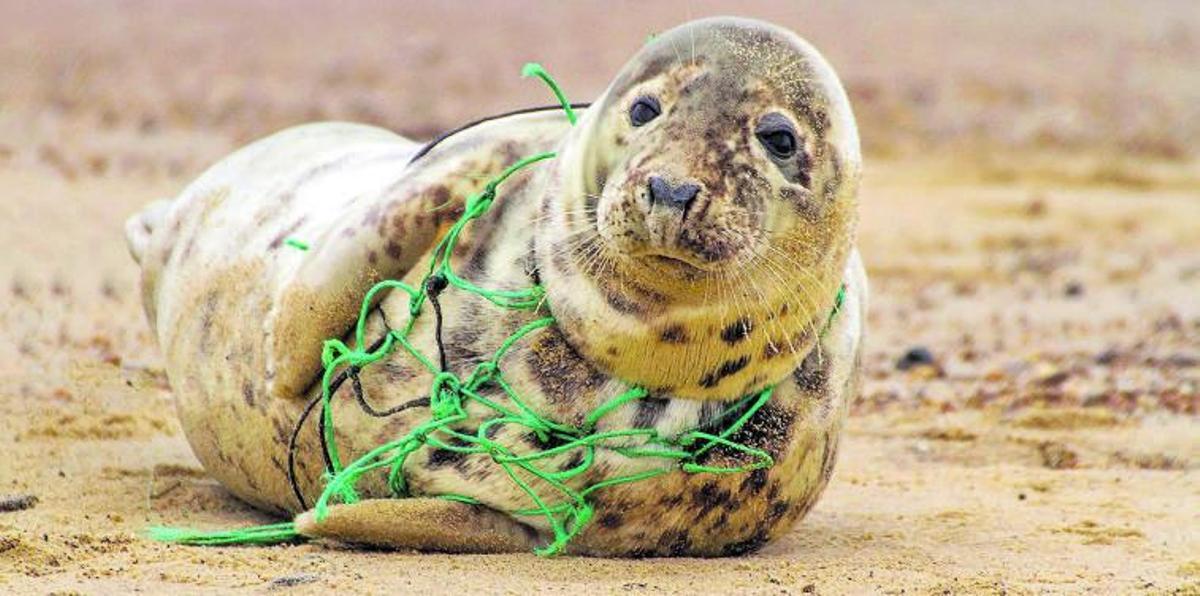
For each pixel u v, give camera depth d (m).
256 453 22.20
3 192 48.88
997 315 44.91
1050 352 39.84
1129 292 48.97
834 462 21.50
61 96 69.44
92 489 24.14
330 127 25.98
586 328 19.00
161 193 51.69
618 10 111.19
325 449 20.86
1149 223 60.72
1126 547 23.11
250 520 22.70
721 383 19.31
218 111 68.81
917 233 56.66
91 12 97.50
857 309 21.39
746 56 18.62
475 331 19.67
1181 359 38.69
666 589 19.00
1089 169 69.50
